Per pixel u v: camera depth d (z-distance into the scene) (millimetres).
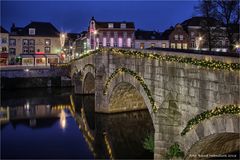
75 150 17688
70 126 23281
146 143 17766
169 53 13930
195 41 59188
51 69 45812
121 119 24312
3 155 16656
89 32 61125
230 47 36094
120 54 20547
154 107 15398
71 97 36812
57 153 16875
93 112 28297
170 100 13578
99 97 25422
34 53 64188
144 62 16750
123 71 20297
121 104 25562
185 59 12617
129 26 60375
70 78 46250
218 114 10711
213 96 11070
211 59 11148
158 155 13617
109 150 17688
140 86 17188
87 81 38062
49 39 65188
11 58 62469
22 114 27438
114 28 59781
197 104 11984
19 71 43938
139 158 16250
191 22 60188
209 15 37469
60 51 66000
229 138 11633
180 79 13078
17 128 22703
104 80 24469
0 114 27406
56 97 36688
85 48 63625
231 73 10195
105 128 22281
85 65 36062
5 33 60969
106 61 23797
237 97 9969
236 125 10008
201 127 11656
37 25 66062
